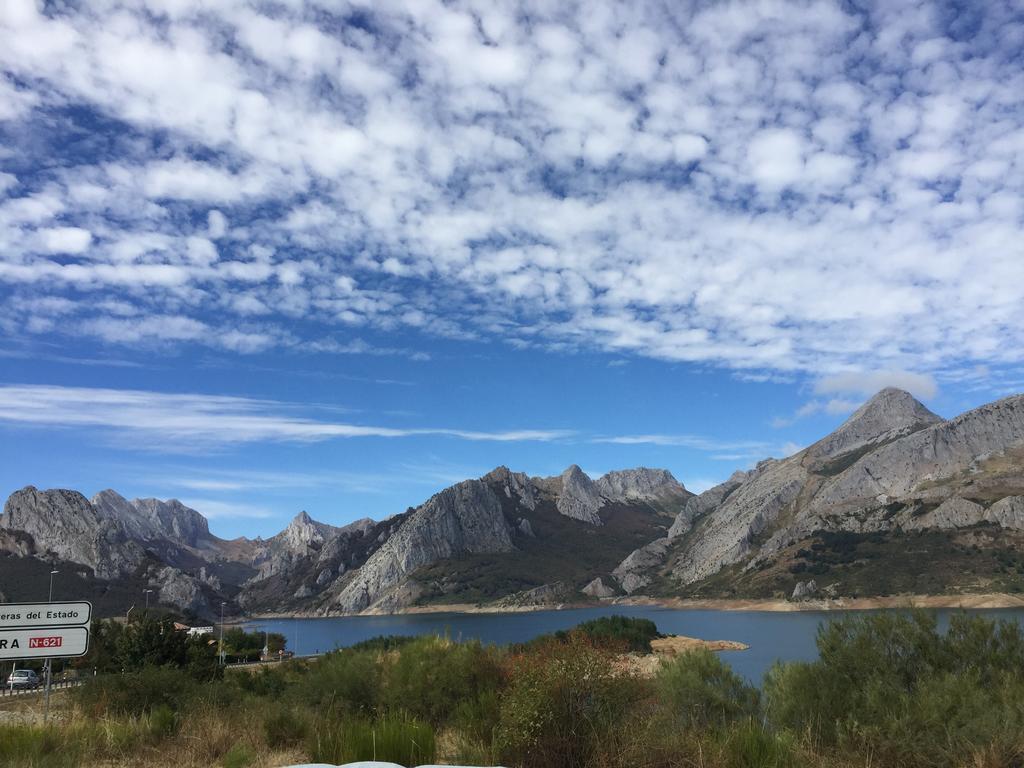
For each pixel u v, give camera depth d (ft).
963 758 27.37
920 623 36.45
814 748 31.19
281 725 42.29
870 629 37.09
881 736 29.19
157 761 36.73
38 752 34.37
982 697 29.48
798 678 36.47
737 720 35.50
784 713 35.35
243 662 240.12
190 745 39.42
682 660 42.01
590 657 31.55
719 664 41.98
